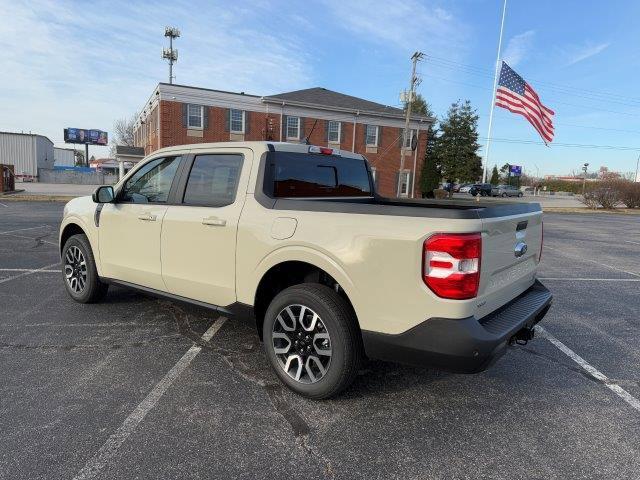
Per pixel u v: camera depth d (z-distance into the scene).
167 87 29.67
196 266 3.72
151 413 2.93
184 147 4.00
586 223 21.20
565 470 2.49
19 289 5.78
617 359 4.12
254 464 2.46
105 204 4.58
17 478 2.28
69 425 2.76
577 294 6.64
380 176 36.59
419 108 60.25
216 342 4.14
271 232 3.21
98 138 82.75
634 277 8.03
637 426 2.97
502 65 20.64
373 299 2.78
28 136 54.44
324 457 2.55
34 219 14.34
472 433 2.84
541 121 20.86
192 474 2.36
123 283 4.50
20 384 3.26
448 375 3.66
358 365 3.01
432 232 2.58
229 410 3.00
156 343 4.09
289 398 3.18
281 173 3.60
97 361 3.69
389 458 2.56
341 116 34.59
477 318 2.73
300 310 3.15
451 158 47.84
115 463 2.42
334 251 2.89
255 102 32.09
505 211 2.99
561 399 3.32
